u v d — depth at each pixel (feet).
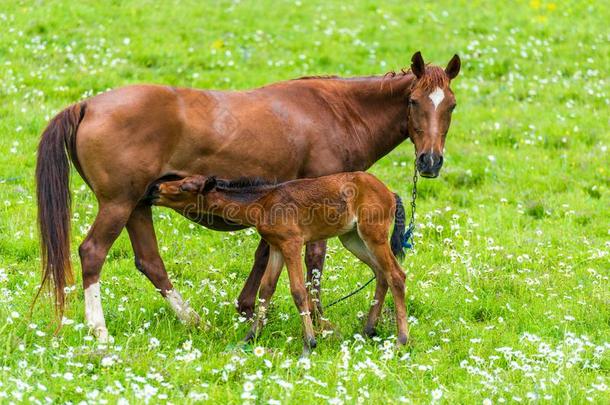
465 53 87.20
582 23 95.55
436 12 97.19
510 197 61.46
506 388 34.09
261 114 39.91
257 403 32.37
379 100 43.21
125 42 79.82
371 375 35.17
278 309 42.86
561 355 36.52
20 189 55.26
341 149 42.01
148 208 40.29
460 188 62.80
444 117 41.14
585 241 54.13
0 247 48.49
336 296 44.73
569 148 70.03
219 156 39.06
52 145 37.93
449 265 48.75
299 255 38.34
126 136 37.45
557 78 83.25
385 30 91.20
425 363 37.52
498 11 98.12
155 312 41.73
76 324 38.50
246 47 84.53
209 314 41.93
